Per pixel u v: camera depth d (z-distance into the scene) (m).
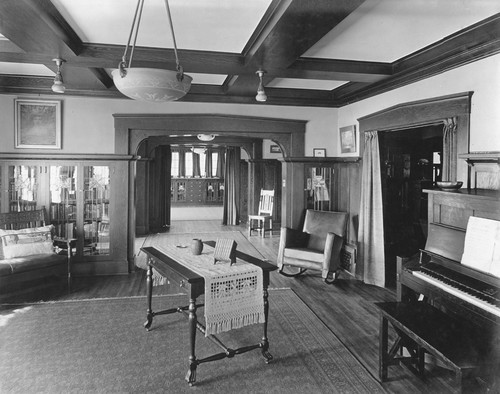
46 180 4.90
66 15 2.80
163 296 4.22
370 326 3.47
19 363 2.74
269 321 3.56
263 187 9.45
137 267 5.51
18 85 4.69
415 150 6.01
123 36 3.21
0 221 4.34
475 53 3.14
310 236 5.23
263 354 2.81
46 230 4.47
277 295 4.33
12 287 4.40
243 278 2.71
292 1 2.32
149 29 3.06
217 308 2.58
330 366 2.75
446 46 3.34
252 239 8.15
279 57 3.41
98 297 4.19
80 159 4.96
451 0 2.58
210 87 5.23
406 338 2.60
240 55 3.67
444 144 3.56
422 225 5.89
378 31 3.14
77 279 4.91
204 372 2.64
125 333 3.25
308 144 5.77
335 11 2.45
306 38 2.93
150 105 5.21
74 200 5.04
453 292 2.33
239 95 5.32
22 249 4.17
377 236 4.72
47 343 3.06
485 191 2.84
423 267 2.80
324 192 5.83
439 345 2.08
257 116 5.54
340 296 4.31
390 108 4.35
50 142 4.93
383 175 5.77
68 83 4.57
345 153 5.59
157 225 9.28
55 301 4.05
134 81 2.22
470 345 2.09
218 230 9.39
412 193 6.02
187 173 15.59
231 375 2.61
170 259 3.06
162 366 2.71
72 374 2.60
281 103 5.55
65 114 4.96
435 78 3.71
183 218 11.74
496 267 2.34
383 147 4.99
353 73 4.01
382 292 4.46
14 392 2.38
